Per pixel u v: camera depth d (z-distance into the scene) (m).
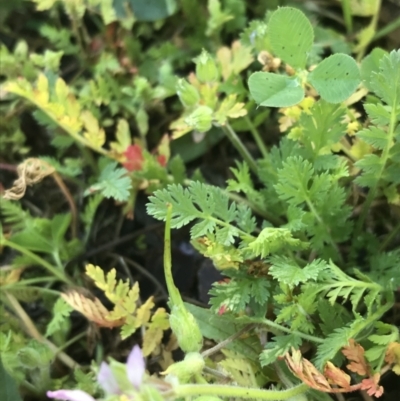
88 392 0.20
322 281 0.18
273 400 0.17
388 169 0.19
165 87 0.24
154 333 0.20
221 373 0.18
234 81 0.23
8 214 0.24
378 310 0.18
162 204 0.18
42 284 0.24
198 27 0.26
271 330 0.19
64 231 0.24
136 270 0.24
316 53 0.23
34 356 0.20
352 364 0.17
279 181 0.19
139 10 0.26
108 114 0.26
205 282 0.23
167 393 0.15
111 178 0.22
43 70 0.26
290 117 0.21
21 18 0.28
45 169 0.22
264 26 0.22
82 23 0.26
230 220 0.18
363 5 0.24
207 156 0.26
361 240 0.20
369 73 0.20
